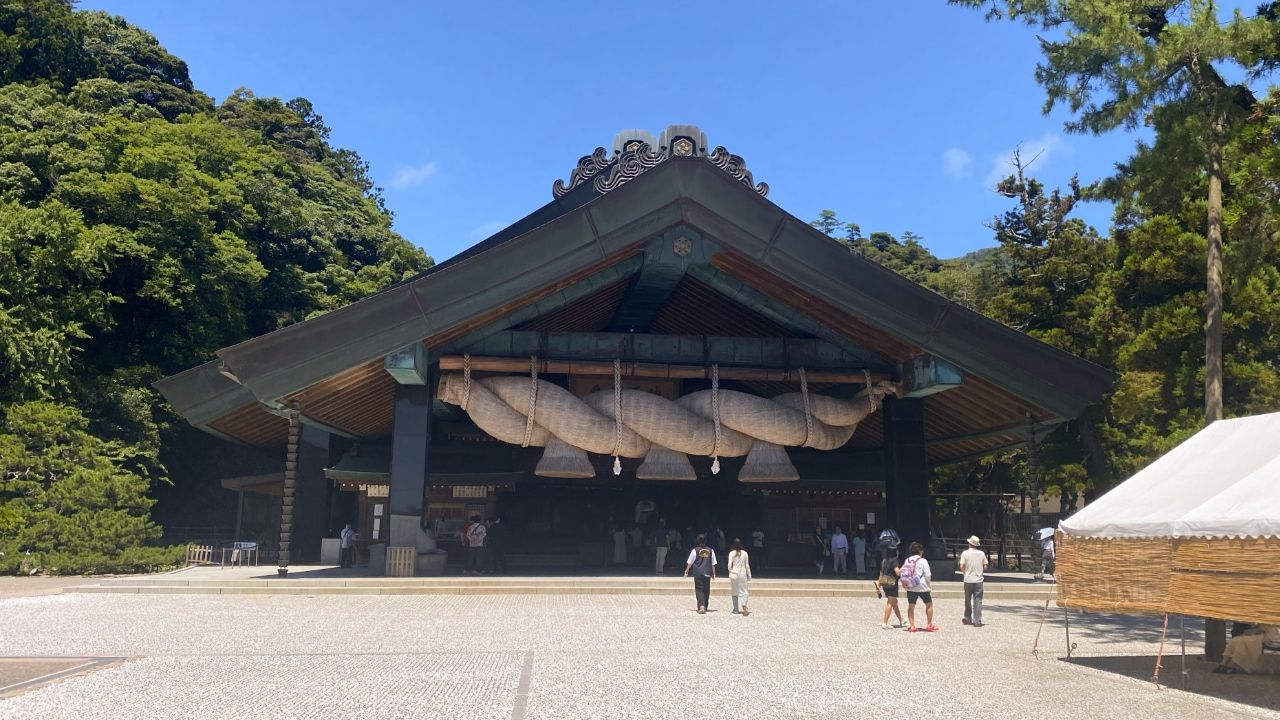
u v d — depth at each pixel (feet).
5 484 94.02
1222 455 38.63
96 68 194.90
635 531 100.58
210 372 75.61
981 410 87.71
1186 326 100.37
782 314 82.58
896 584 52.19
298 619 51.60
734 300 86.07
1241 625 40.60
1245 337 101.35
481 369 79.00
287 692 30.32
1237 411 100.58
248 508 119.75
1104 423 119.65
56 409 106.11
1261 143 58.95
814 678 34.27
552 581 69.10
